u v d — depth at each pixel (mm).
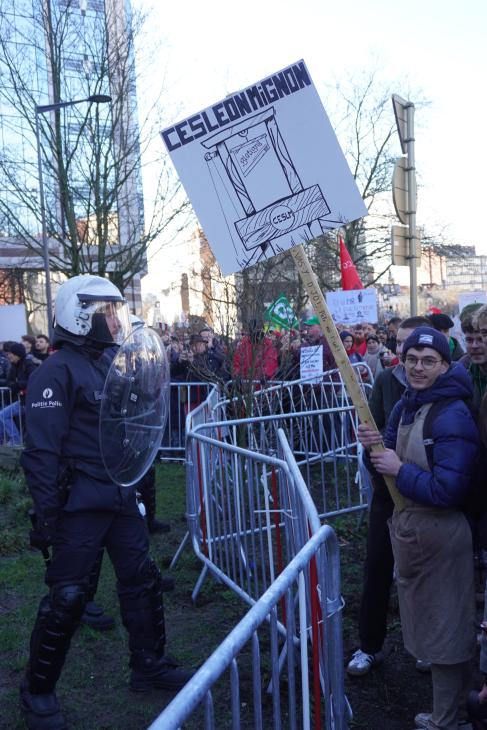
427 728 2867
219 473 4238
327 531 2400
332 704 2488
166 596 4539
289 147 3029
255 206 3076
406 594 2885
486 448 2719
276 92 3020
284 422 6586
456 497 2703
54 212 19344
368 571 3459
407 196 7707
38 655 2984
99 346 3102
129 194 19906
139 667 3350
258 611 1782
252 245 3088
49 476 2904
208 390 8898
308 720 2227
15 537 5594
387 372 4027
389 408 3973
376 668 3576
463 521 2816
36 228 20156
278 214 3055
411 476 2760
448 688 2816
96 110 18016
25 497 6969
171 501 6895
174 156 3115
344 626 4023
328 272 30094
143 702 3293
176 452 9281
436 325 5277
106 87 18312
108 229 19703
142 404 3160
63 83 17969
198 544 4582
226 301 7148
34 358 10734
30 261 26156
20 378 10461
